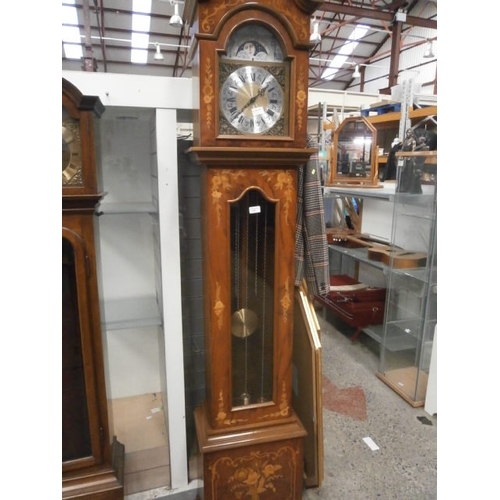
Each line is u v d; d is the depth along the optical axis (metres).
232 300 1.23
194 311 1.66
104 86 1.17
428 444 1.77
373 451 1.72
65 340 1.13
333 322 3.22
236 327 1.24
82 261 1.08
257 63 1.05
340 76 8.66
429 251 1.99
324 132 3.23
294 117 1.08
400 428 1.88
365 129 2.46
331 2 5.66
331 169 2.63
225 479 1.24
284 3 1.01
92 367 1.15
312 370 1.40
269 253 1.20
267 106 1.07
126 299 1.61
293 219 1.17
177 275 1.33
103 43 6.26
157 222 1.33
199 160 1.05
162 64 7.34
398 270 2.23
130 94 1.19
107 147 1.48
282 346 1.24
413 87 2.37
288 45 1.04
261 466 1.26
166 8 5.63
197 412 1.38
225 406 1.23
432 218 1.98
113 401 1.75
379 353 2.66
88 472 1.21
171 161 1.26
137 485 1.46
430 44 5.07
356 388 2.24
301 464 1.30
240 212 1.16
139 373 1.77
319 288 1.44
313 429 1.44
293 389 1.61
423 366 2.07
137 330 1.72
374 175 2.43
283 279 1.20
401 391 2.15
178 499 1.44
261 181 1.12
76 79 1.14
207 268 1.16
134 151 1.51
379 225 3.15
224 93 1.04
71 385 1.16
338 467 1.62
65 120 0.98
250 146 1.06
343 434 1.83
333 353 2.68
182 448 1.45
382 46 7.48
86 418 1.19
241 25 1.01
